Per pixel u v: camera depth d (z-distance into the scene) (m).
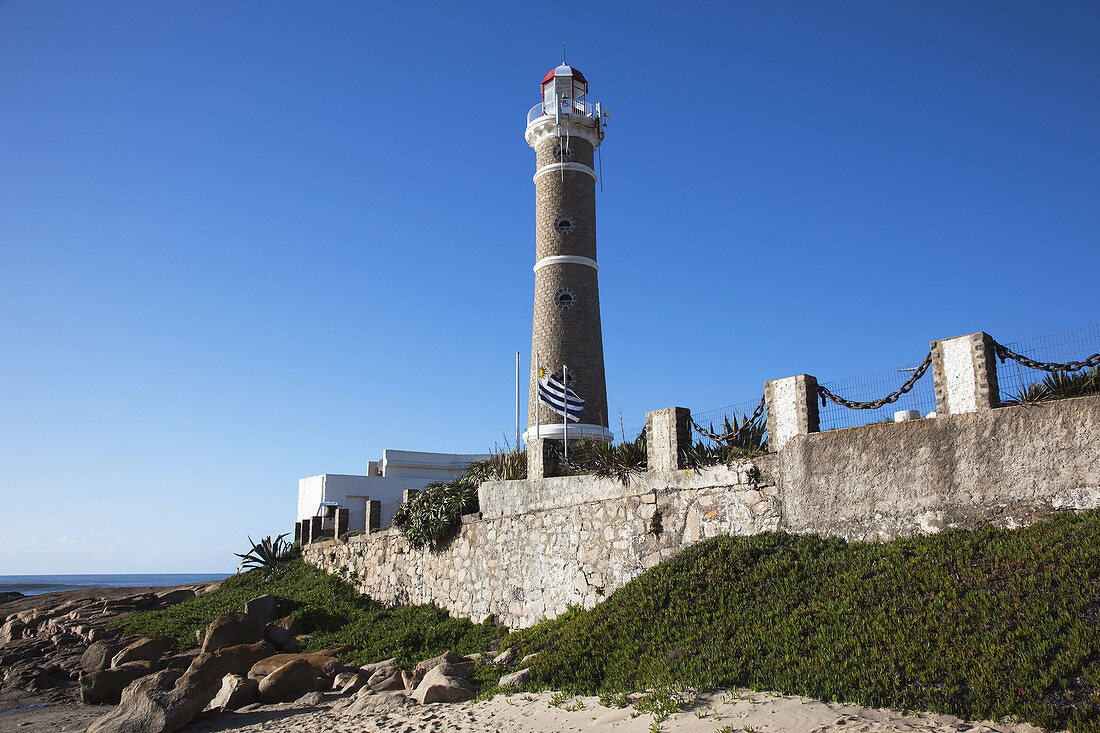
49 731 18.73
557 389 25.97
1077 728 8.61
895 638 11.37
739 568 15.55
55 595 55.38
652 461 18.97
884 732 9.44
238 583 38.50
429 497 27.23
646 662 13.86
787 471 16.31
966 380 14.11
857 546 14.73
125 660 25.31
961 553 12.79
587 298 33.78
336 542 35.38
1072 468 12.61
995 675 9.89
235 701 18.11
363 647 22.92
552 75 36.31
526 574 21.98
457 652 20.83
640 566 18.64
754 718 10.55
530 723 12.69
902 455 14.64
